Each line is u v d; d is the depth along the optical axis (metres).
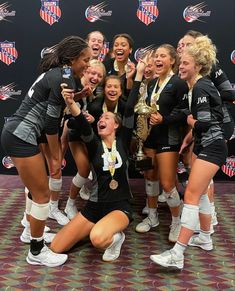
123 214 2.84
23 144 2.43
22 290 2.35
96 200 2.89
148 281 2.49
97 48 3.94
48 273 2.57
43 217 2.57
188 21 4.54
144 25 4.58
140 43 4.60
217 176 4.84
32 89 2.50
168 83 3.09
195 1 4.50
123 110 3.23
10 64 4.72
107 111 3.21
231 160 4.75
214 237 3.19
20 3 4.61
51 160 3.28
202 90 2.56
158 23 4.56
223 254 2.88
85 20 4.61
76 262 2.74
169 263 2.53
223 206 3.95
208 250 2.93
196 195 2.58
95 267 2.68
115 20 4.59
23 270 2.60
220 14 4.50
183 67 2.70
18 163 2.45
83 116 2.73
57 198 3.49
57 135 2.62
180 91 3.04
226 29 4.52
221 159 2.59
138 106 3.08
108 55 3.84
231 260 2.79
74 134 3.29
